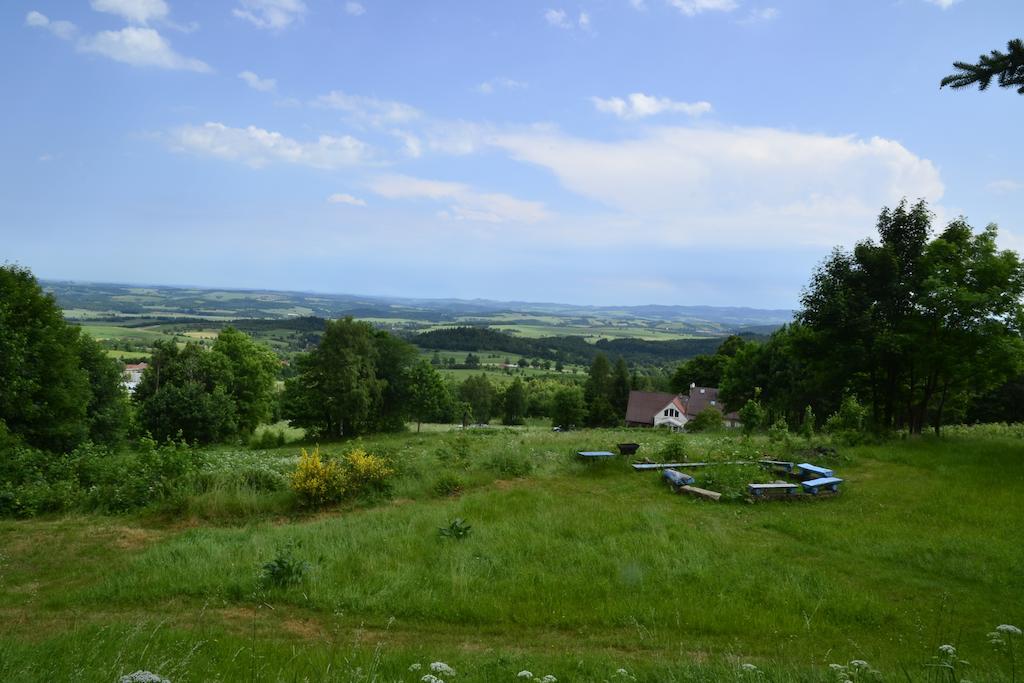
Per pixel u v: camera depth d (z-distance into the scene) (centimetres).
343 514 1172
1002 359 1831
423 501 1260
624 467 1540
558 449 1772
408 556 878
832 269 2178
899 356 2023
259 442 4647
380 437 4581
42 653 555
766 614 695
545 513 1098
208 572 813
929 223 2111
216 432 4106
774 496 1252
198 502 1149
